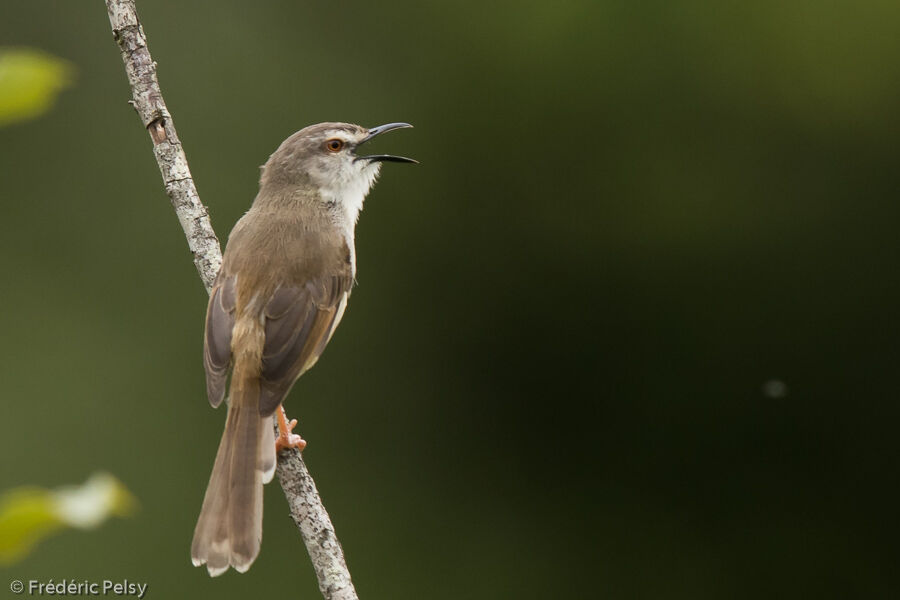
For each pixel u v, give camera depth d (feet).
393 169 48.67
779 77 49.06
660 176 48.85
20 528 6.75
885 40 48.65
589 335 48.14
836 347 47.39
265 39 48.91
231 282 24.09
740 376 47.42
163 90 47.96
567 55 49.19
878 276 47.88
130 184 46.32
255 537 19.81
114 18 24.50
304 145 28.27
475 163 49.01
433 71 49.32
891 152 48.65
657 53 49.11
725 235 48.47
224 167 47.52
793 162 48.85
